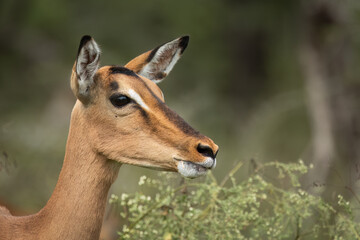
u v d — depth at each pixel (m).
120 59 24.95
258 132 18.56
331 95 19.09
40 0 28.02
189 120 19.20
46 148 13.53
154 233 7.68
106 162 6.64
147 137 6.52
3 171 11.48
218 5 27.69
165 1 27.83
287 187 8.67
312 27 20.00
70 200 6.50
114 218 9.02
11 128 13.14
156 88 6.84
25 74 25.38
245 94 27.72
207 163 6.39
